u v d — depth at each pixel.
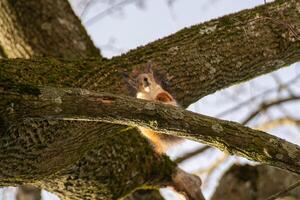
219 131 5.39
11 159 6.34
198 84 7.61
